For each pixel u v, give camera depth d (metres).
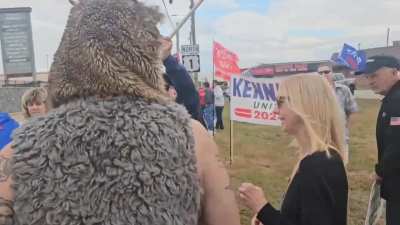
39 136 1.08
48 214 1.04
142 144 1.07
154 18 1.20
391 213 3.58
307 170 2.09
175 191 1.09
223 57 14.05
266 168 9.78
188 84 3.28
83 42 1.11
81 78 1.12
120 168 1.05
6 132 3.05
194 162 1.15
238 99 9.16
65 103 1.15
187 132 1.16
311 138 2.16
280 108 2.32
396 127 3.53
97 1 1.16
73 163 1.05
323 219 2.01
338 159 2.12
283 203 2.20
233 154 11.74
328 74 7.24
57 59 1.16
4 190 1.07
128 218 1.04
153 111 1.13
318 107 2.21
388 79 3.81
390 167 3.52
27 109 3.77
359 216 6.07
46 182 1.05
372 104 30.36
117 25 1.13
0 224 1.06
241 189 2.18
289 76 2.35
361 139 14.49
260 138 15.34
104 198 1.04
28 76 26.61
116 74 1.11
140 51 1.14
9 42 26.31
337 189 2.05
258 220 2.17
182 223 1.11
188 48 15.25
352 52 10.55
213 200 1.21
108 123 1.08
